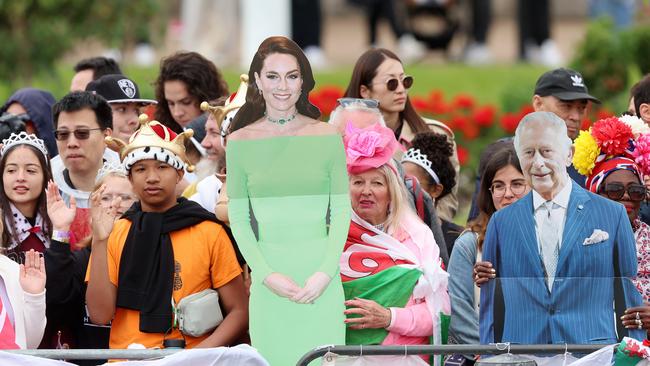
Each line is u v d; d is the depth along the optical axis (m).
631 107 22.80
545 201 18.44
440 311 18.61
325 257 17.94
